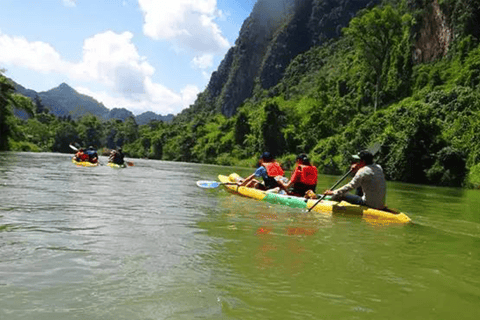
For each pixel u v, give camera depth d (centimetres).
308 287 245
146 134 9488
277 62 12688
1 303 201
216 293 228
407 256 339
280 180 764
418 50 4891
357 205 592
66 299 210
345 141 4206
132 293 222
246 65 14638
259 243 360
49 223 408
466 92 3341
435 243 404
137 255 300
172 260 291
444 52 4612
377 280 266
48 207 515
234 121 7100
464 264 319
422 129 2770
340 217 563
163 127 10200
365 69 5575
